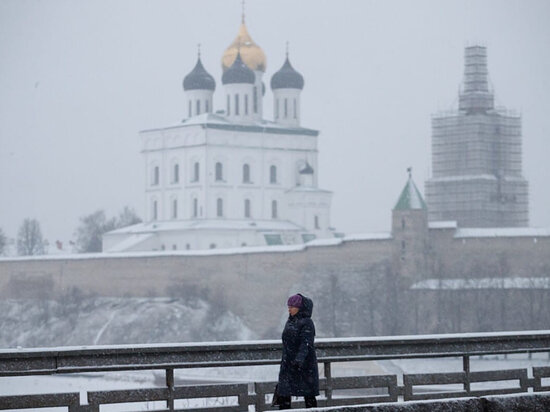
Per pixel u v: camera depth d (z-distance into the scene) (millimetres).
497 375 46250
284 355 39438
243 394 41156
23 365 38031
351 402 43469
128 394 39312
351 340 42938
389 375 44125
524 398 32938
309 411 31875
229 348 40938
